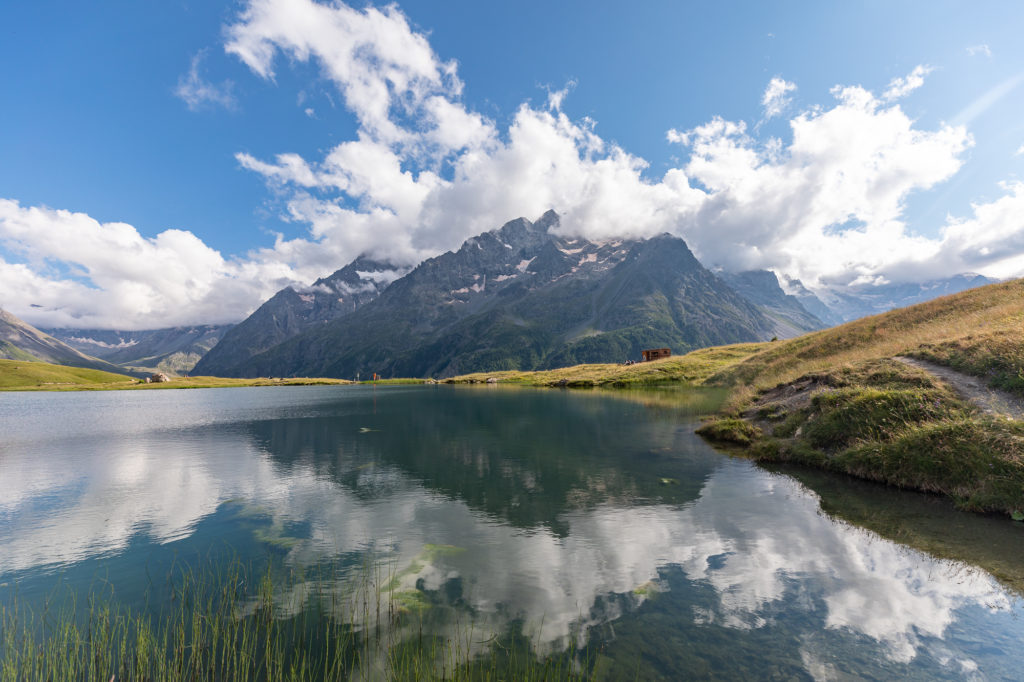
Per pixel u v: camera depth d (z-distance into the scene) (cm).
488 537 1588
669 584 1207
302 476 2580
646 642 951
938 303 4631
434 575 1298
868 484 2070
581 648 935
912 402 2302
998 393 2170
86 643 985
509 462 2845
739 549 1411
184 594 1213
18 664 916
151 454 3334
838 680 816
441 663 887
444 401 8712
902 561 1293
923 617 1017
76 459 3164
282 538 1622
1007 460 1703
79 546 1575
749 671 847
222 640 989
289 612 1105
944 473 1867
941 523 1562
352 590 1216
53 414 7044
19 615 1119
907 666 849
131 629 1042
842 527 1555
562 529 1645
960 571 1220
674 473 2431
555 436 3831
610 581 1237
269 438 4106
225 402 9912
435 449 3362
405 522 1766
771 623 1012
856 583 1180
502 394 10294
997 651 886
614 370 13500
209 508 1997
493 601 1144
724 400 5303
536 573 1295
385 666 882
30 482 2495
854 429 2403
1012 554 1309
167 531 1714
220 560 1437
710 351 12200
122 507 2027
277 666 890
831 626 991
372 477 2527
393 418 5725
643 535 1560
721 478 2292
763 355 6631
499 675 846
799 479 2208
